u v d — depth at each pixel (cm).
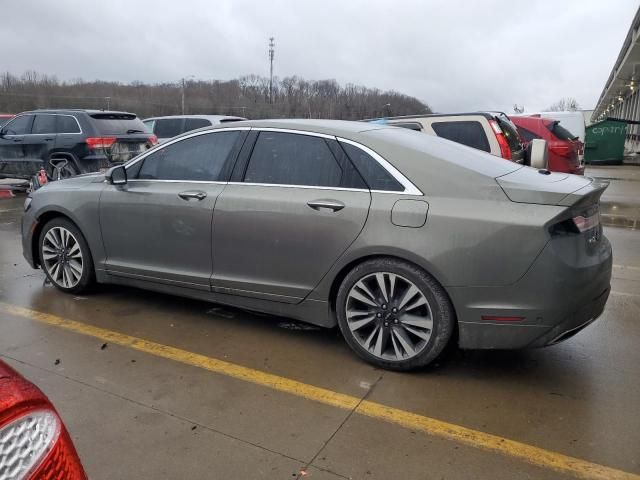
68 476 150
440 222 316
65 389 321
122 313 446
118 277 455
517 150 740
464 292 313
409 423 287
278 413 296
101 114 1055
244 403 306
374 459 257
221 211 387
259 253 376
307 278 362
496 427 283
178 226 409
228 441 271
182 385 327
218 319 434
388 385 327
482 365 353
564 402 307
